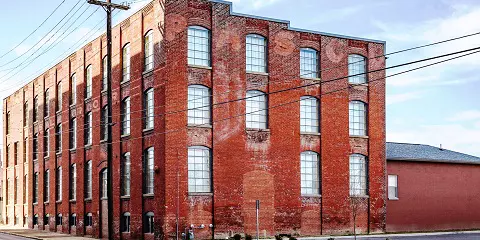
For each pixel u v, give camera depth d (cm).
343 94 4066
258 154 3716
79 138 4650
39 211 5441
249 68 3759
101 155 4244
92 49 4478
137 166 3731
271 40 3828
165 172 3425
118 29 4047
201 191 3534
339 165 4003
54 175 5116
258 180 3697
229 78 3666
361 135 4122
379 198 4150
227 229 3562
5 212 6488
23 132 5981
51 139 5238
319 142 3956
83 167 4531
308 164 3916
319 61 4003
